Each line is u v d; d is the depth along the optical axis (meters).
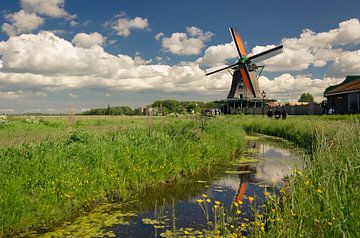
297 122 21.27
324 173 5.27
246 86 49.78
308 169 5.99
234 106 52.16
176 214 6.53
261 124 27.45
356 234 3.49
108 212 6.71
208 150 11.73
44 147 7.95
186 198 7.70
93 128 18.08
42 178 6.46
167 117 20.59
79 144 8.70
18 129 20.11
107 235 5.51
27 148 7.72
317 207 4.29
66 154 7.82
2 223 5.40
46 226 5.93
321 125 14.13
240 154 14.69
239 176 10.05
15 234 5.56
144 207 7.04
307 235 3.78
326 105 34.47
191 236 5.36
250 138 22.12
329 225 3.81
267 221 5.15
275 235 4.02
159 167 9.15
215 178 9.80
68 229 5.80
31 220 5.77
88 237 5.43
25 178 6.31
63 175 6.80
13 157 7.05
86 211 6.79
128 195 7.79
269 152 15.24
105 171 7.95
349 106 28.53
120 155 8.79
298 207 4.30
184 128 13.86
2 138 13.05
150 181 8.67
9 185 5.84
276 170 10.88
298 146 16.69
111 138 10.35
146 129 13.14
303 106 41.56
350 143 7.28
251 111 49.53
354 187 4.54
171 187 8.73
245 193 8.03
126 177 8.31
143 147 9.73
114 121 26.39
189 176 10.01
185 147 11.07
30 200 5.93
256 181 9.33
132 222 6.12
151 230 5.70
